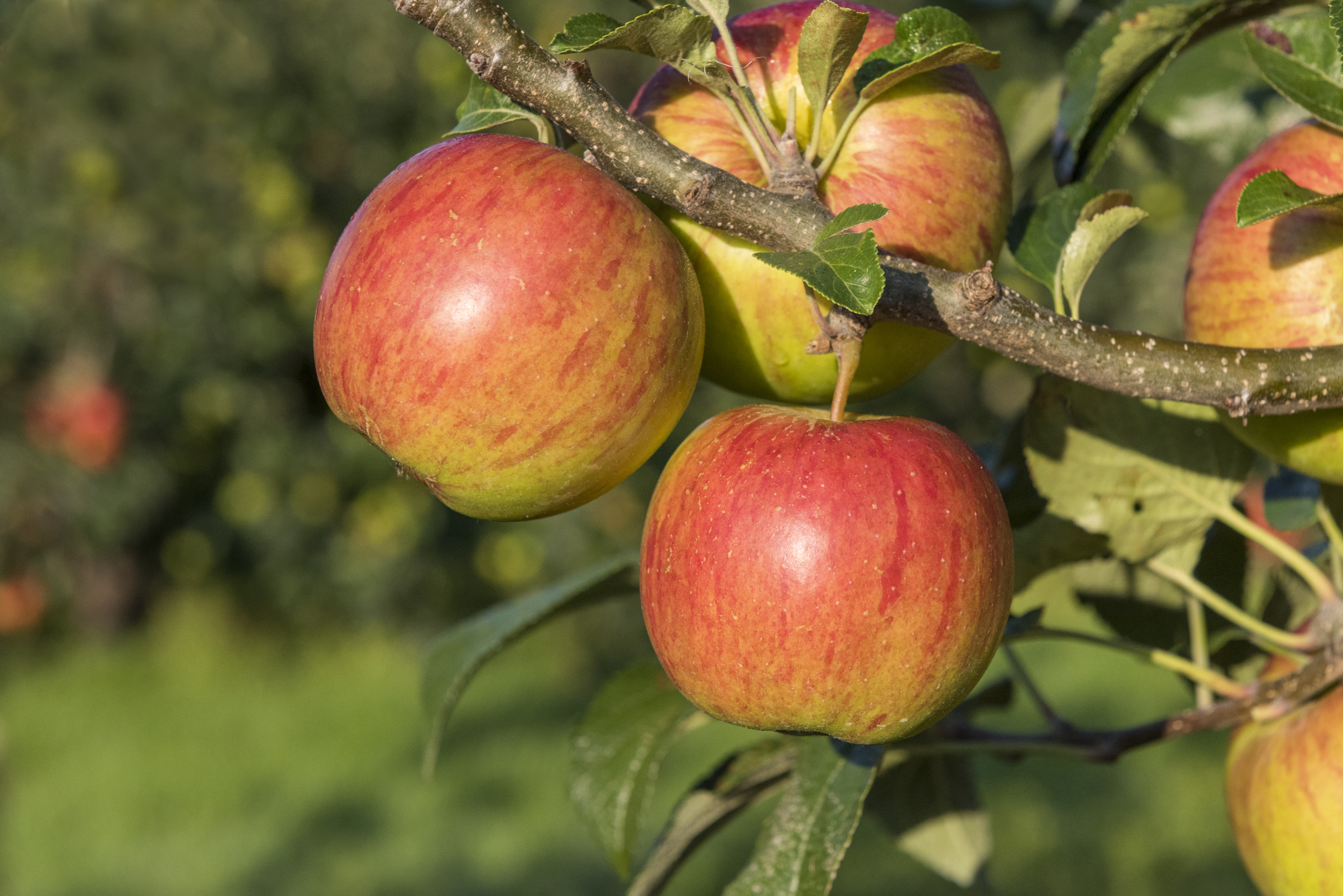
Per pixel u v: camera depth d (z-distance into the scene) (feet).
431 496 12.74
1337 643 2.67
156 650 15.33
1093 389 2.73
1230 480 2.74
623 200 2.43
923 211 2.53
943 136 2.55
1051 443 2.76
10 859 9.48
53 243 10.96
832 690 2.40
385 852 9.54
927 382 8.47
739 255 2.52
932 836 3.05
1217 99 3.01
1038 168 3.26
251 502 12.80
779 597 2.38
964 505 2.40
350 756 11.79
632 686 2.90
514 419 2.41
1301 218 2.58
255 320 11.60
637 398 2.43
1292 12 2.76
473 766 11.45
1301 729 2.66
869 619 2.38
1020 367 3.81
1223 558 2.95
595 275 2.40
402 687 13.87
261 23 10.41
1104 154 2.75
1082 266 2.55
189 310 11.44
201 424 12.65
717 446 2.44
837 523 2.38
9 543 12.87
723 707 2.44
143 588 15.96
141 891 8.92
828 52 2.45
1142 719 11.30
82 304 11.64
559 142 2.53
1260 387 2.44
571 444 2.42
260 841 9.82
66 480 12.41
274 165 10.94
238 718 13.03
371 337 2.41
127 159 10.72
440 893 8.75
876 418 2.46
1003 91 5.37
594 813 2.88
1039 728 11.13
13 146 10.60
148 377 12.23
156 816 10.39
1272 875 2.68
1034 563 2.81
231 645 15.46
